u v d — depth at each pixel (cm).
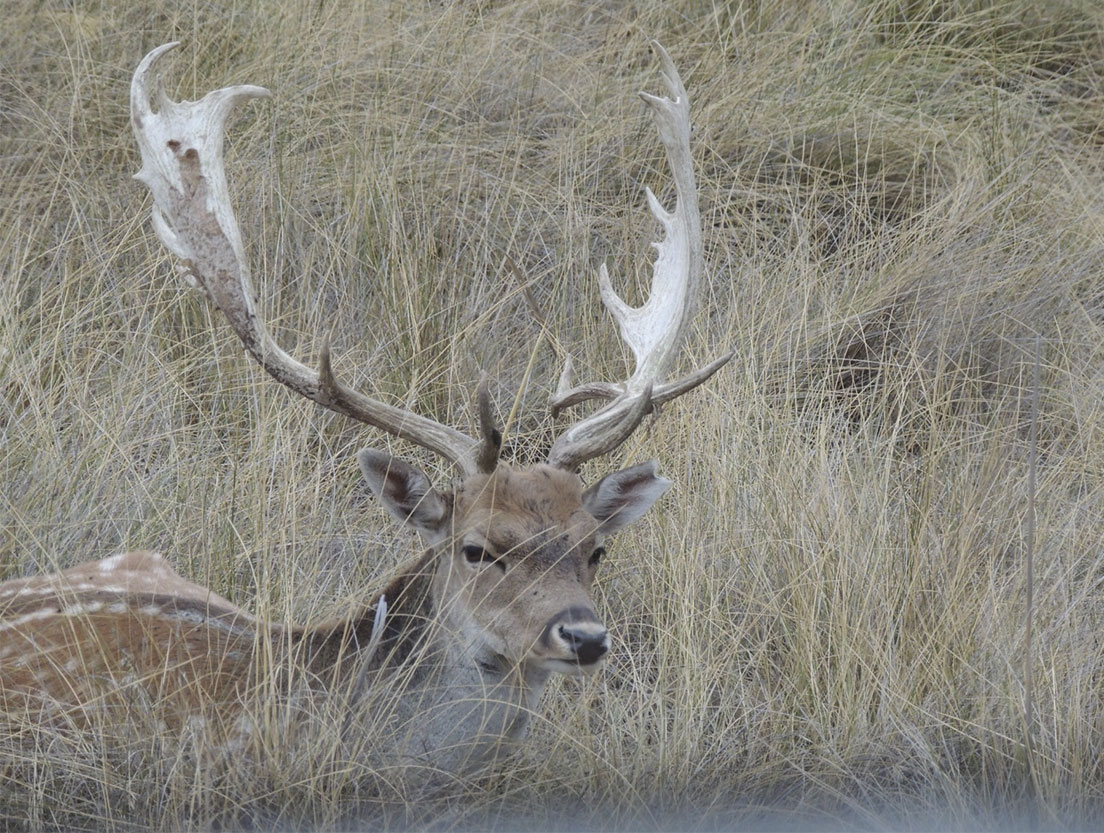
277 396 1739
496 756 1315
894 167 2364
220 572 1556
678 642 1527
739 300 2033
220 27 2278
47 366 1758
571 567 1269
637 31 2505
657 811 1352
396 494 1317
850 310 2066
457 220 2122
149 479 1642
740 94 2345
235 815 1252
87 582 1433
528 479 1291
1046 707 1491
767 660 1572
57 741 1281
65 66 2192
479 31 2391
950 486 1773
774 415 1795
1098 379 2003
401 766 1291
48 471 1593
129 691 1303
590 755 1383
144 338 1834
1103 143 2542
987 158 2352
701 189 2242
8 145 2105
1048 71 2611
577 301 2056
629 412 1334
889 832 1368
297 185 2075
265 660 1320
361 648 1343
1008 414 1983
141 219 1945
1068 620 1602
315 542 1561
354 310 1969
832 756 1442
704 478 1700
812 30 2516
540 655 1238
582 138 2256
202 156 1382
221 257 1366
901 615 1581
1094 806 1410
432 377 1877
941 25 2598
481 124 2238
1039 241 2205
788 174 2342
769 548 1650
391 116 2184
